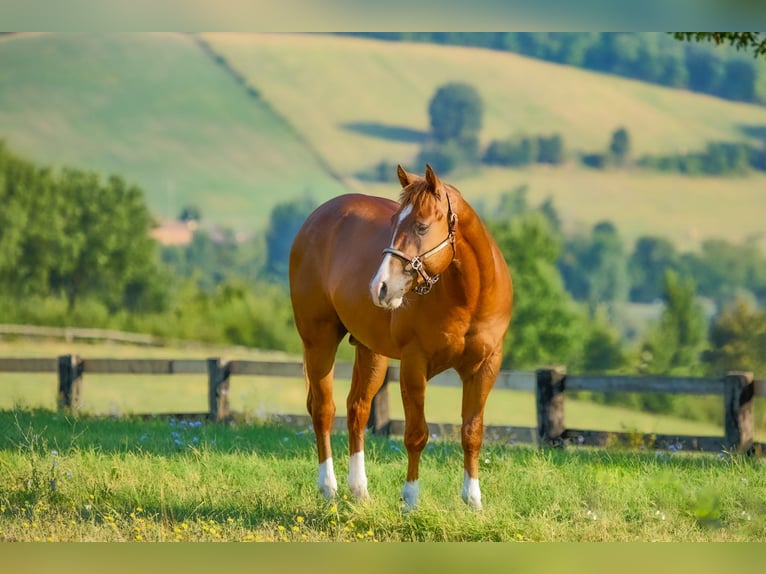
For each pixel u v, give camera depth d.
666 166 102.62
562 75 116.56
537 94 113.00
